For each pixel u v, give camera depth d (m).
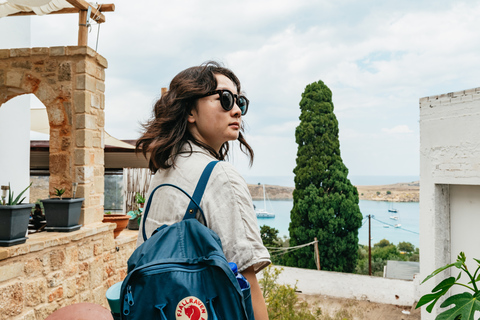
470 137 3.01
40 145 7.05
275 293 4.64
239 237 0.78
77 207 3.70
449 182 3.19
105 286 4.19
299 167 15.83
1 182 5.19
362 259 24.11
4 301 2.71
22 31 5.59
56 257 3.32
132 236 4.90
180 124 0.96
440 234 3.34
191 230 0.76
